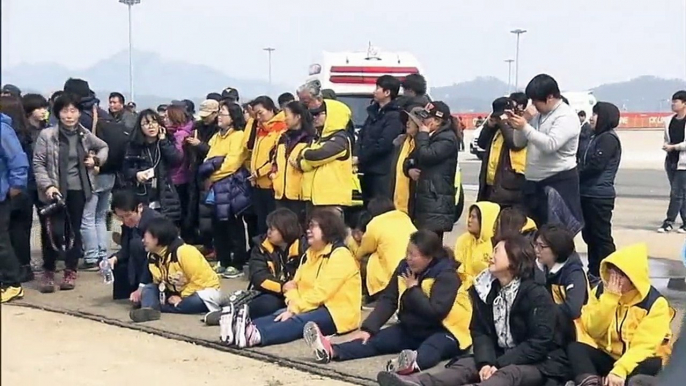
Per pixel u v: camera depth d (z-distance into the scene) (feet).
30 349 19.94
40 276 28.63
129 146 28.55
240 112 28.37
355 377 17.63
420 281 18.90
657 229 40.68
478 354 16.65
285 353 19.51
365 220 24.32
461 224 41.60
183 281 23.47
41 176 26.18
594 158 25.08
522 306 16.43
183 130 30.07
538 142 22.16
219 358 19.39
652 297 15.85
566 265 18.28
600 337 16.47
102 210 29.86
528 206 23.12
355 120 45.39
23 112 27.27
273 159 26.91
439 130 23.50
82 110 28.55
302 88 26.08
